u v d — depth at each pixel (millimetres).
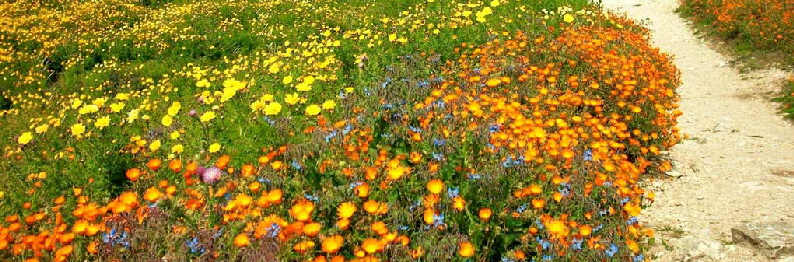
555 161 5949
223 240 4332
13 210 6633
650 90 8875
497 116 7020
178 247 4254
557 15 15078
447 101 7125
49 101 12438
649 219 5969
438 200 4559
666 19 21188
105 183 6945
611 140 7074
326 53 12148
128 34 16750
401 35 12984
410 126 6590
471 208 4688
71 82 13695
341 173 5242
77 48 15719
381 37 13180
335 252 4016
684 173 7324
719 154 8039
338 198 4684
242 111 9023
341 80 10156
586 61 10062
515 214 4621
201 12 18844
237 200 4332
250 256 3871
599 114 8062
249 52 15031
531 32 12664
